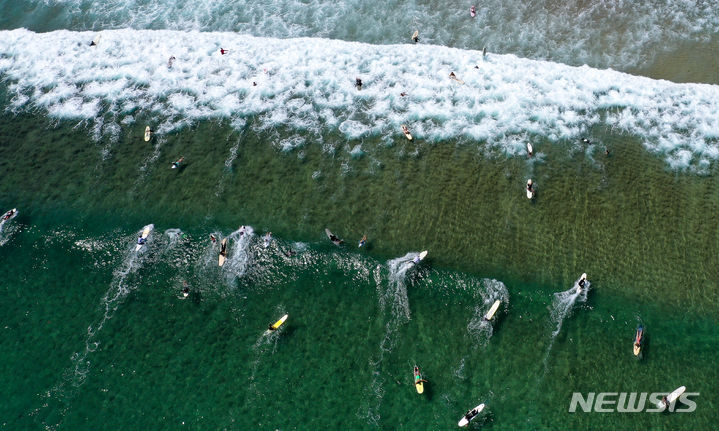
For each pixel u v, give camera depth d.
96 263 33.03
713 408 28.12
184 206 35.56
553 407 28.38
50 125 39.88
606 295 31.34
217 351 30.25
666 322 30.47
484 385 29.06
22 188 36.47
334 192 36.00
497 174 36.53
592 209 34.62
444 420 28.22
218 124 39.75
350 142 38.41
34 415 28.44
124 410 28.64
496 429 27.86
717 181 35.81
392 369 29.67
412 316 31.06
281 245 33.47
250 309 31.41
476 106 39.88
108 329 30.89
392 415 28.44
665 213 34.31
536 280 31.98
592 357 29.61
